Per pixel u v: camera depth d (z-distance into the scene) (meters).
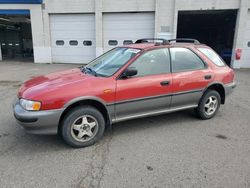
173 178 2.86
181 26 22.17
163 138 3.97
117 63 4.05
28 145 3.69
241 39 13.31
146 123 4.62
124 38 14.67
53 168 3.06
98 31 14.57
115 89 3.69
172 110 4.41
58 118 3.37
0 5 14.87
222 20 19.36
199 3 13.24
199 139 3.94
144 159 3.29
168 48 4.31
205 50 4.80
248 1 12.76
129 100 3.85
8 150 3.53
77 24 14.95
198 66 4.59
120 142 3.82
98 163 3.19
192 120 4.81
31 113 3.26
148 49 4.12
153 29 14.19
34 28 15.19
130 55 4.08
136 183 2.76
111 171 3.00
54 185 2.72
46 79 3.89
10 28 24.92
